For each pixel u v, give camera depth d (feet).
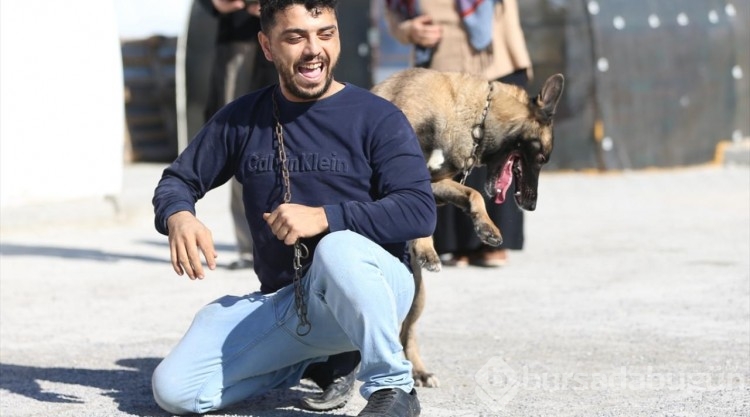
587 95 92.48
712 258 54.85
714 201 77.25
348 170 26.91
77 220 74.13
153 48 120.26
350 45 103.35
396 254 27.32
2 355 36.65
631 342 37.47
